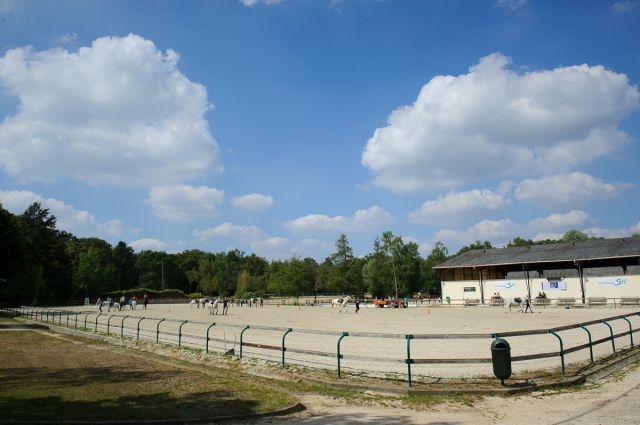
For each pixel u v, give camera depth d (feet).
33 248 296.92
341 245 296.51
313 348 60.13
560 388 37.40
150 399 33.73
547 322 96.02
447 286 209.05
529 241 424.46
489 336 37.47
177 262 508.53
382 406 33.19
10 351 64.80
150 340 72.84
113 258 456.86
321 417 30.19
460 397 35.04
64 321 121.80
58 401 33.06
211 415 29.58
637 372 43.21
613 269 162.81
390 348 59.67
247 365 49.55
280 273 309.83
